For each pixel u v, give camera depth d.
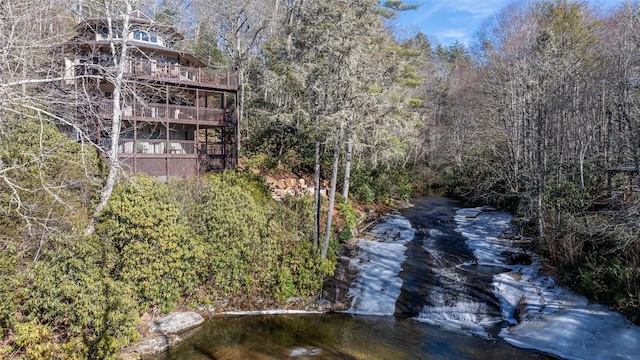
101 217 9.97
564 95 18.19
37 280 7.55
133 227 9.68
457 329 10.34
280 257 12.21
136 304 9.34
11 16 7.94
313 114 13.31
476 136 28.41
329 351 9.13
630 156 14.68
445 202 27.27
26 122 10.43
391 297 11.94
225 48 30.62
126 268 9.49
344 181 20.19
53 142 10.38
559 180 17.66
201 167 18.88
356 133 13.15
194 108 19.47
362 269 13.66
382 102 12.87
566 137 19.97
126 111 17.66
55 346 7.21
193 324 10.19
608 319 9.26
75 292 7.78
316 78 12.74
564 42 22.56
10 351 6.87
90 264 8.56
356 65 12.34
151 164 17.73
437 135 36.19
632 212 10.48
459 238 17.30
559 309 10.20
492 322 10.63
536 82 17.22
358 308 11.53
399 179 27.22
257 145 23.27
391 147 16.56
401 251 15.48
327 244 12.81
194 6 27.39
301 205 16.39
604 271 10.47
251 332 10.02
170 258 10.03
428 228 19.09
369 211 21.61
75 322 7.76
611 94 17.22
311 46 13.46
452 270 13.55
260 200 14.85
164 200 10.79
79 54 16.30
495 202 24.34
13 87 8.17
